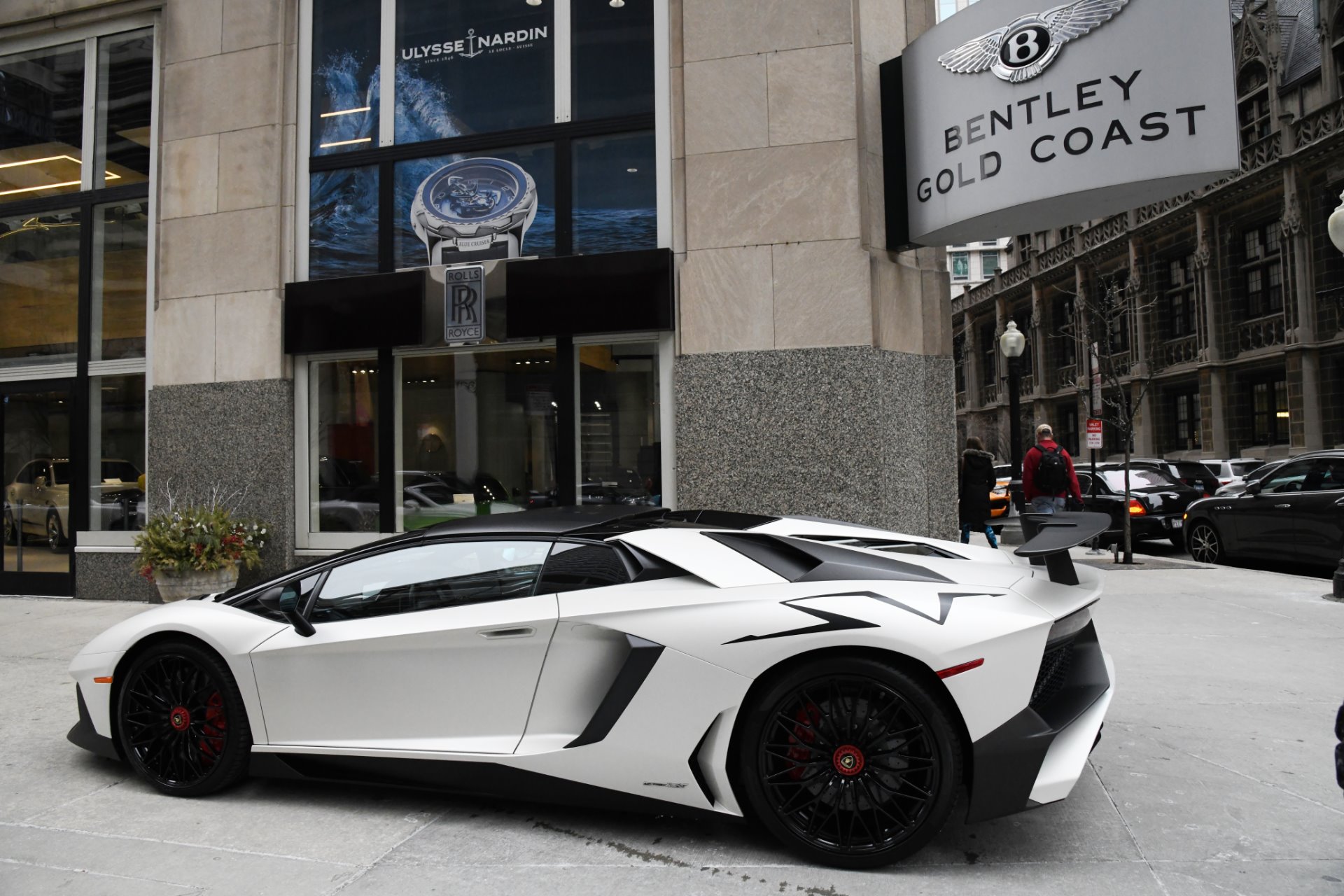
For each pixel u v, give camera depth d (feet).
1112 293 77.20
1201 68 20.71
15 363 32.83
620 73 26.99
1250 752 13.20
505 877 9.52
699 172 25.34
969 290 158.71
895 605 9.66
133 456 31.01
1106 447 117.39
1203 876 9.20
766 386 24.40
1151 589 29.48
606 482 26.00
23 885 9.53
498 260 26.50
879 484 23.71
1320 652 19.81
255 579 28.48
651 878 9.43
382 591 11.87
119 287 31.60
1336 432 81.41
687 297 25.16
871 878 9.31
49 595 31.32
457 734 11.05
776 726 9.78
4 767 13.61
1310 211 83.56
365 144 29.12
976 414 158.40
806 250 24.40
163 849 10.46
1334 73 82.58
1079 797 11.52
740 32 25.30
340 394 28.86
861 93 24.89
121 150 31.94
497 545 11.68
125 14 31.50
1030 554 9.95
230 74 29.96
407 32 28.96
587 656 10.62
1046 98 21.86
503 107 27.99
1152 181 20.98
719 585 10.41
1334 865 9.43
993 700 9.14
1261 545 35.45
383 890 9.29
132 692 12.60
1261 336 90.12
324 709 11.58
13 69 33.60
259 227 29.22
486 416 27.30
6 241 33.32
